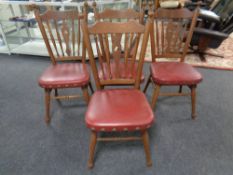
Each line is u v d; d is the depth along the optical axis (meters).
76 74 1.38
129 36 1.16
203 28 2.54
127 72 1.26
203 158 1.23
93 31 0.98
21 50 2.75
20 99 1.83
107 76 1.25
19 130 1.46
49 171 1.16
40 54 2.67
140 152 1.27
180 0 3.24
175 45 1.54
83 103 1.76
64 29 1.43
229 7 2.54
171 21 1.45
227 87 1.99
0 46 2.91
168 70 1.42
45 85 1.31
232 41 3.24
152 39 1.47
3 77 2.21
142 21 1.39
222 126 1.49
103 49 1.22
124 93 1.16
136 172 1.15
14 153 1.28
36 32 3.01
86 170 1.16
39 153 1.28
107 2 2.18
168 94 1.48
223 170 1.16
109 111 1.00
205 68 2.39
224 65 2.46
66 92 1.92
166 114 1.61
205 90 1.94
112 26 0.97
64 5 2.08
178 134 1.42
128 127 0.94
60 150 1.29
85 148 1.31
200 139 1.37
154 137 1.39
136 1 2.56
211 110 1.66
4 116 1.61
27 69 2.41
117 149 1.30
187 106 1.71
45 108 1.58
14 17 2.53
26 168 1.18
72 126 1.49
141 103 1.06
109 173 1.14
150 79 1.67
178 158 1.23
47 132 1.44
